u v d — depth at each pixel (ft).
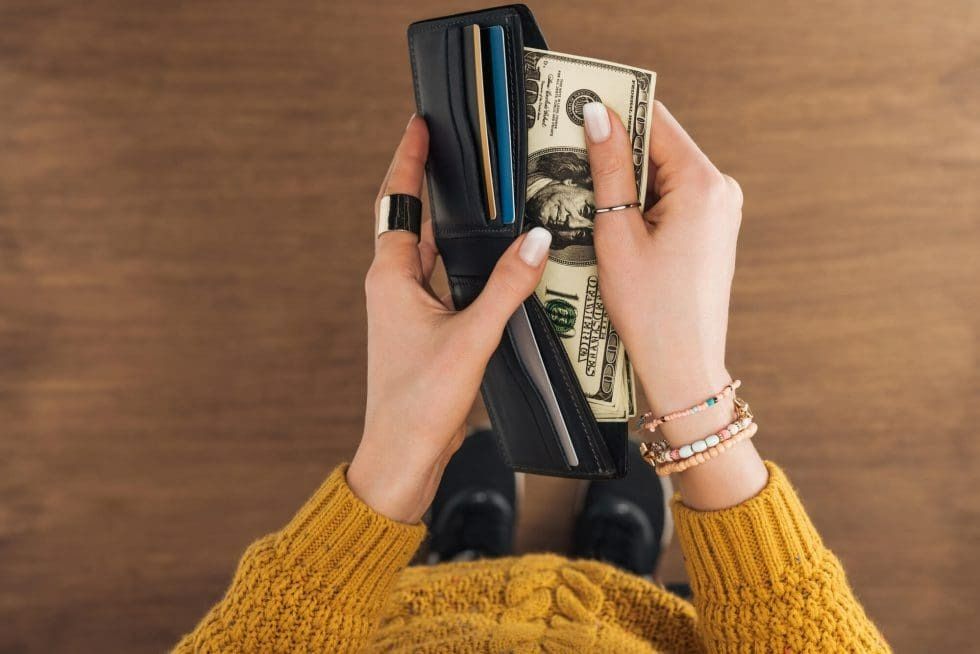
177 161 4.47
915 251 4.42
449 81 2.06
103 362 4.48
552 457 2.23
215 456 4.51
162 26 4.45
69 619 4.50
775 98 4.42
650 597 3.08
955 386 4.43
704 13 4.41
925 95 4.39
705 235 2.00
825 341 4.45
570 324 2.16
